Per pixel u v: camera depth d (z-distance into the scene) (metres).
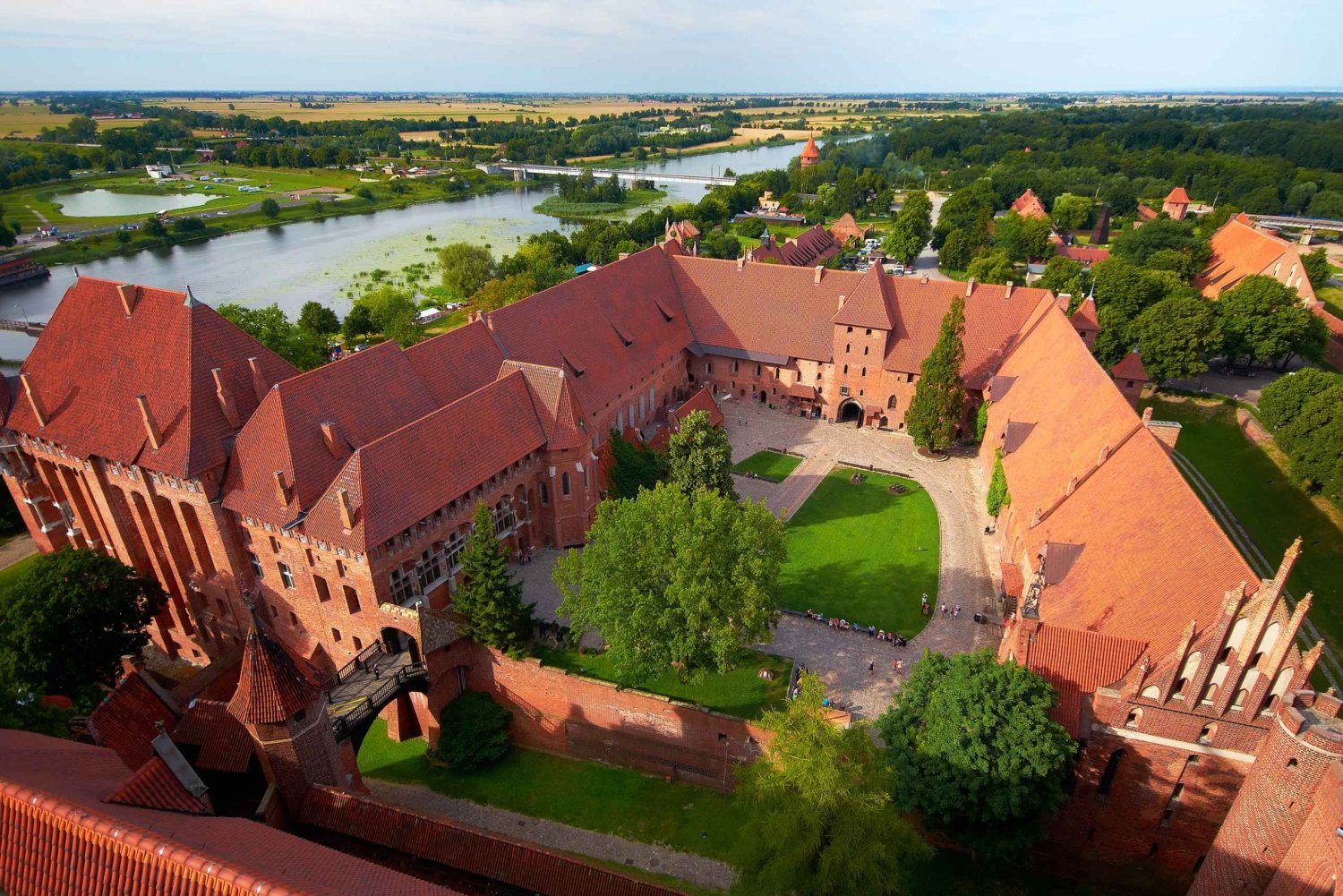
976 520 75.12
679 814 48.50
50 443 59.06
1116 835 41.78
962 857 43.16
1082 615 44.78
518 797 50.12
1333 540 67.62
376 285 168.38
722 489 67.44
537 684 52.00
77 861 21.75
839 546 70.81
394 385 60.50
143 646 63.06
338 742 44.38
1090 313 91.06
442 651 51.38
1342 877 27.38
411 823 36.34
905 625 60.09
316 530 50.22
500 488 61.41
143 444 53.94
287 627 57.25
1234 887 34.34
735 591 47.00
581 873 34.78
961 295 92.38
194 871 20.56
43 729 42.00
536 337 77.00
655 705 49.00
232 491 53.16
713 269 104.12
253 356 56.91
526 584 63.19
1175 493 45.03
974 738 37.50
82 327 58.94
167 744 29.31
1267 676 35.16
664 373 96.75
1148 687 37.75
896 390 93.88
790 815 35.06
